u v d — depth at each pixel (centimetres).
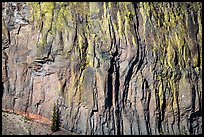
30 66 11569
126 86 11681
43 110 11419
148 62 11981
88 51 11562
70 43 11538
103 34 11731
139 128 11588
